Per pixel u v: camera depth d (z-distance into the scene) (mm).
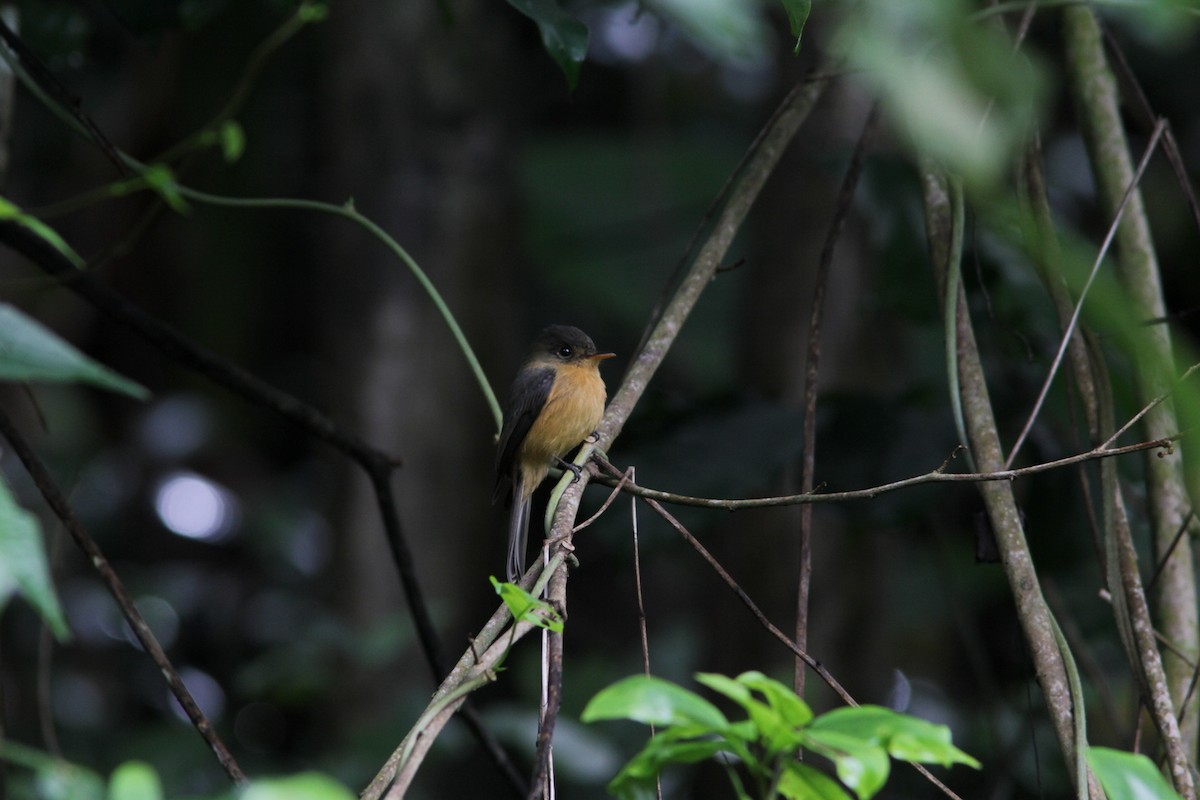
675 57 19688
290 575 18438
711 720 3004
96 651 16781
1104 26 6883
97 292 7141
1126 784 2816
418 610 7480
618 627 18625
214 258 18047
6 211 3533
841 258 11430
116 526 18312
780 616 10953
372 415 12227
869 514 7992
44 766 3344
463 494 12469
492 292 12695
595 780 9969
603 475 5941
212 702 16578
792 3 3803
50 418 17141
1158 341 6117
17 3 8180
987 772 10984
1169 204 11102
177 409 19500
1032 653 5047
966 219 7059
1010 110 3271
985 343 8742
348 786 10406
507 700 15000
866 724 3092
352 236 12398
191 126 16844
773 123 6852
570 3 16031
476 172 12570
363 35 12352
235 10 15711
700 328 16875
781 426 8383
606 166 17969
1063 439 8766
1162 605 6023
